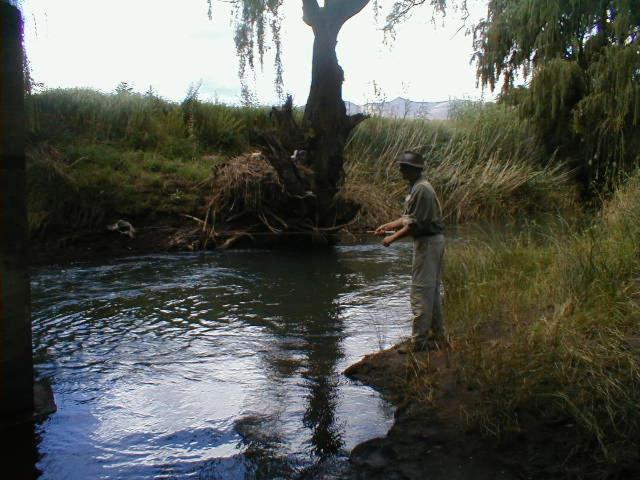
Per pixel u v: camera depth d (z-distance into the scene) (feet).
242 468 12.64
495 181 60.90
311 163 42.32
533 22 49.19
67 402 15.96
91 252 38.45
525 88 61.46
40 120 46.16
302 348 20.26
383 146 61.82
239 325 22.97
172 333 21.99
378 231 18.95
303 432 14.17
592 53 52.01
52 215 38.78
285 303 26.27
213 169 45.47
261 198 42.29
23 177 14.21
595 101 50.90
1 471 12.54
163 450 13.43
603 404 12.96
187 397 16.26
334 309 25.29
